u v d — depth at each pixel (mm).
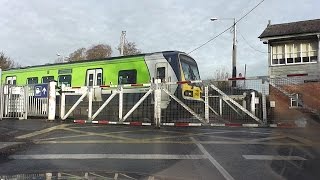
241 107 16047
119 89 17172
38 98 19141
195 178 7141
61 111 18250
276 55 31516
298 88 15359
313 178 7254
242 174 7539
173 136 12555
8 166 8102
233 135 12867
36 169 7695
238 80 16094
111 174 3467
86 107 18266
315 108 14930
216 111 16422
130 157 9109
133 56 20172
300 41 30688
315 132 13328
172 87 17375
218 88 16469
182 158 9008
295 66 30688
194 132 13711
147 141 11445
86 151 9883
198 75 20156
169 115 16500
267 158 9047
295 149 10188
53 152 9781
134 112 16984
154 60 19281
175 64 18625
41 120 18172
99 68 21453
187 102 17641
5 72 27969
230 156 9242
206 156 9227
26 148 10398
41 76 24953
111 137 12336
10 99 19281
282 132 13680
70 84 22812
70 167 7949
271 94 15711
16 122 17172
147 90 17188
